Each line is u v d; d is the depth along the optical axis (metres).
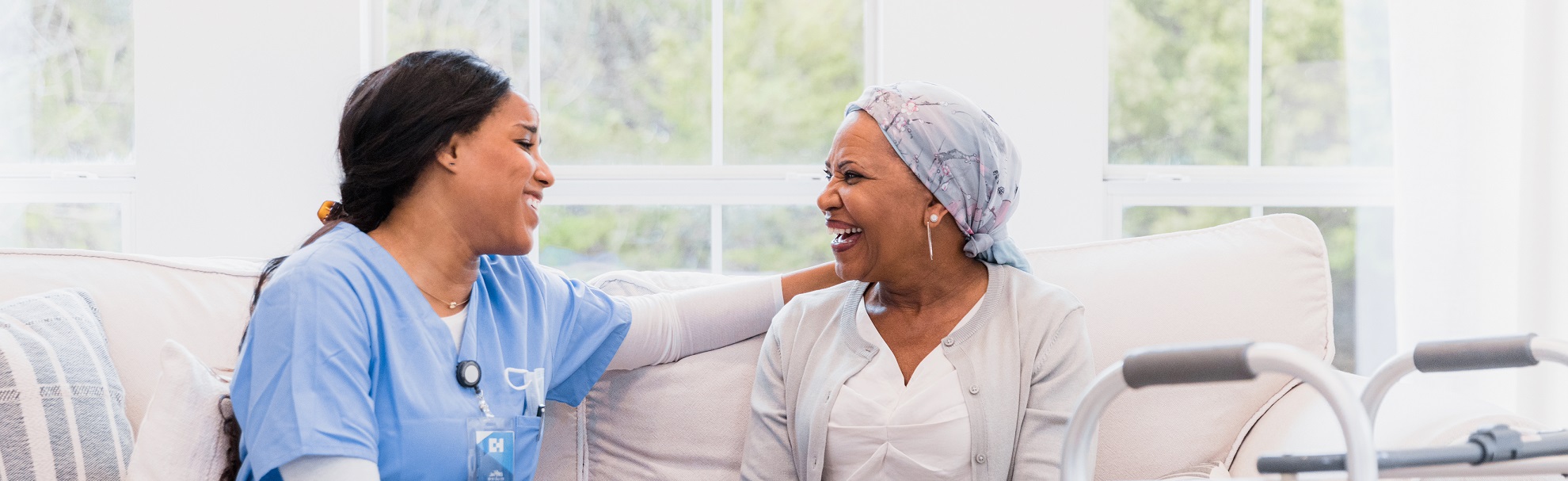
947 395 1.42
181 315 1.63
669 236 2.69
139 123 2.44
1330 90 2.77
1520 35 2.46
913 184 1.43
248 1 2.45
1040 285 1.52
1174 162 2.77
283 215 2.48
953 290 1.51
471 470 1.31
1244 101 2.77
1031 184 2.61
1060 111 2.60
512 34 2.64
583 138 2.67
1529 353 0.96
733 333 1.72
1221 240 1.78
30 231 2.55
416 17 2.61
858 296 1.56
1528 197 2.43
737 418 1.68
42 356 1.41
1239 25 2.76
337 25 2.47
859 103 1.48
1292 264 1.74
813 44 2.70
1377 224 2.78
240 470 1.30
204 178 2.46
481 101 1.33
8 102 2.56
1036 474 1.38
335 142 2.36
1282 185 2.74
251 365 1.21
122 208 2.54
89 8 2.57
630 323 1.64
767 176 2.69
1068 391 1.42
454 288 1.39
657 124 2.69
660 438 1.68
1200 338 1.67
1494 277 2.48
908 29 2.56
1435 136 2.48
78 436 1.38
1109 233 2.71
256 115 2.46
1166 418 1.64
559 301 1.59
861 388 1.46
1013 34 2.58
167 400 1.34
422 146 1.31
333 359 1.20
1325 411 1.55
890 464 1.42
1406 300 2.53
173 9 2.43
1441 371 1.02
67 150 2.58
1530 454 0.89
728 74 2.70
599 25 2.67
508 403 1.40
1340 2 2.77
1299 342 1.70
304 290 1.22
